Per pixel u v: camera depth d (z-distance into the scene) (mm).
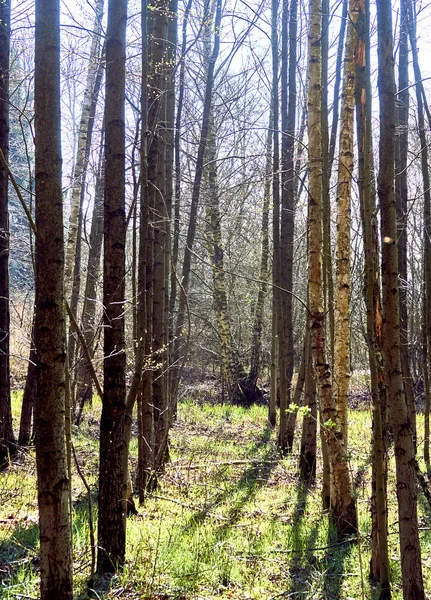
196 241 16281
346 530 5883
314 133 6348
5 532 5383
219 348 18562
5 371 8242
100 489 4664
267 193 15891
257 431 12117
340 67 7547
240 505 6750
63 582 3191
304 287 18906
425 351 8633
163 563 4797
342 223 6211
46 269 3146
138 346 4996
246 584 4645
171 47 8688
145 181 4953
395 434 3621
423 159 7363
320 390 6230
